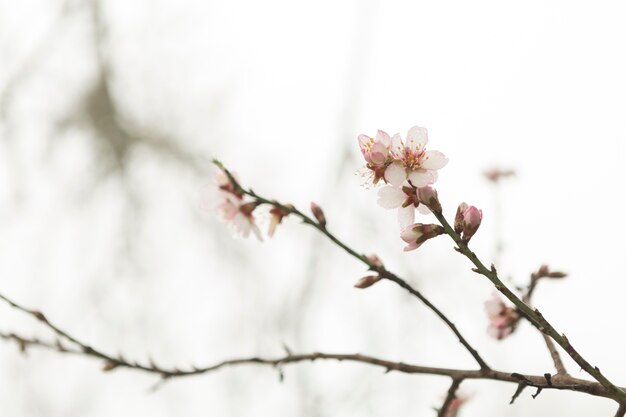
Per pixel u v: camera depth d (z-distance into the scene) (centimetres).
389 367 88
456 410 97
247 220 90
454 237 82
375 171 85
